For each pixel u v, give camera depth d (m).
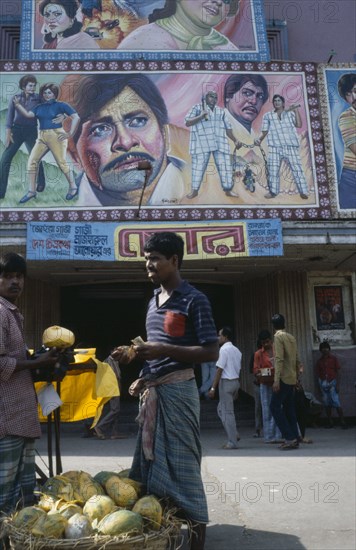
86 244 9.28
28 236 9.18
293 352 8.09
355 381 11.94
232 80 10.09
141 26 10.18
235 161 9.80
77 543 2.79
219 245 9.43
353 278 12.30
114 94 9.88
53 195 9.48
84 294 13.45
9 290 3.47
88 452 7.87
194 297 3.35
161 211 9.54
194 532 3.22
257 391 9.84
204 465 6.59
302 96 10.12
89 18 10.13
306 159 9.89
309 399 10.80
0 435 3.22
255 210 9.65
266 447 8.24
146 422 3.30
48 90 9.80
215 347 3.28
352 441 8.84
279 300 12.09
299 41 12.38
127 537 2.84
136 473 3.56
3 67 9.82
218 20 10.34
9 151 9.56
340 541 3.76
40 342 12.31
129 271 11.67
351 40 12.41
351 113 10.10
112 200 9.53
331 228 9.62
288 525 4.14
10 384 3.32
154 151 9.73
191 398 3.34
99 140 9.71
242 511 4.52
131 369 13.94
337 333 12.14
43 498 3.32
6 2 11.97
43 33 10.00
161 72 10.02
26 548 2.81
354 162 9.92
